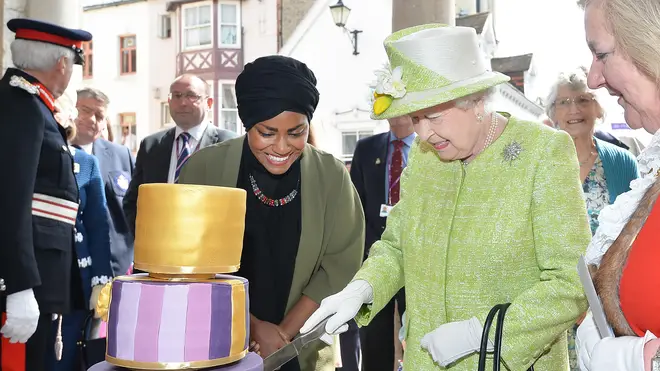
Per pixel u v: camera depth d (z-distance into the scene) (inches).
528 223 65.4
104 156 182.5
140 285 56.5
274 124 83.9
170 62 813.9
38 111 107.7
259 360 61.6
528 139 66.9
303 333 66.4
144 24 824.9
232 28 765.9
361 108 636.1
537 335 61.6
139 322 56.2
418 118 66.1
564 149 65.7
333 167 96.3
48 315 116.3
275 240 91.5
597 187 125.1
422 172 74.6
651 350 43.6
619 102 54.2
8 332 101.0
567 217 63.3
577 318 63.2
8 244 100.0
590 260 52.6
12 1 199.3
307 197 92.4
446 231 68.7
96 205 144.7
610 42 49.3
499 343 60.2
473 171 68.2
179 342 56.1
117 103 841.5
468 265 67.0
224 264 59.9
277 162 87.3
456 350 63.2
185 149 175.3
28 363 114.3
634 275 46.7
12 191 100.9
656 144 49.6
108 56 844.6
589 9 50.9
